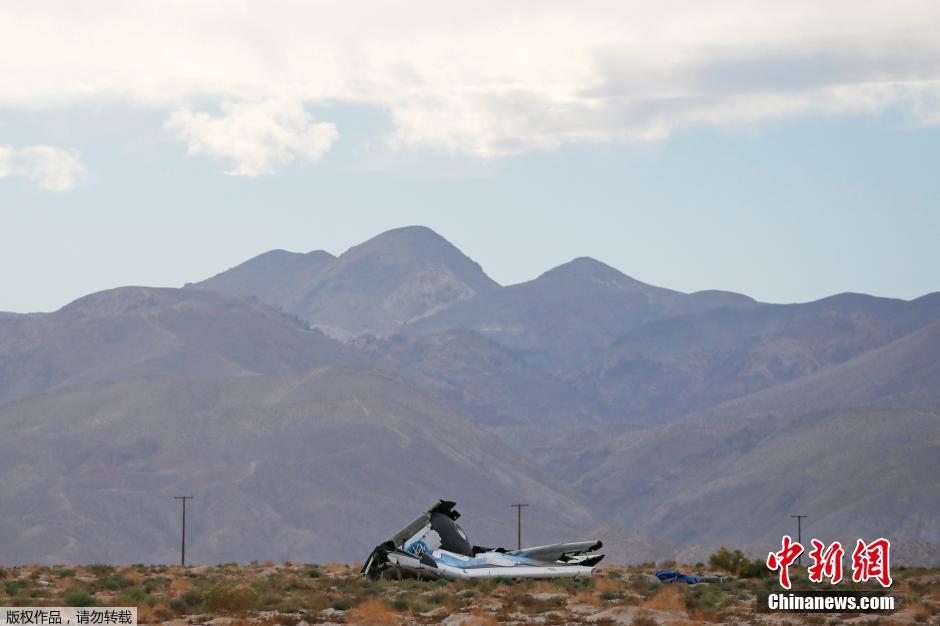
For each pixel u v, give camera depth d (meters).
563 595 74.12
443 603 70.00
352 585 81.81
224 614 67.31
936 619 64.69
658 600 69.38
